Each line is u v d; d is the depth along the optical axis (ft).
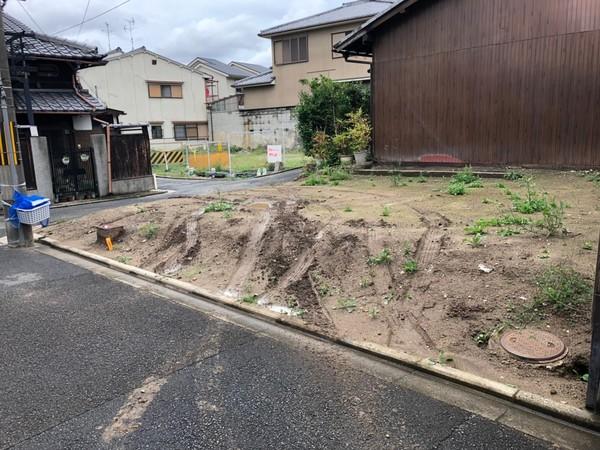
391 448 8.41
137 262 21.17
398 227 18.69
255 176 55.42
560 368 10.36
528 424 9.01
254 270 18.04
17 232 25.66
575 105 30.63
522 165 33.35
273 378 10.91
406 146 39.17
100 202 42.04
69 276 19.83
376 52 39.78
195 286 17.56
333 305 14.61
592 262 13.51
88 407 9.86
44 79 48.44
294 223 21.18
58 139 48.29
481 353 11.25
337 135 42.68
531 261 13.93
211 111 107.65
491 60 33.78
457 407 9.62
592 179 27.91
